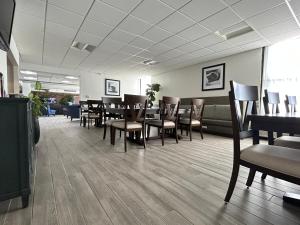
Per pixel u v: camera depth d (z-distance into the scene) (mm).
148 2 2492
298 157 963
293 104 2334
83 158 2197
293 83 3762
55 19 3002
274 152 1063
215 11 2678
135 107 2619
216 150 2707
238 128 1168
